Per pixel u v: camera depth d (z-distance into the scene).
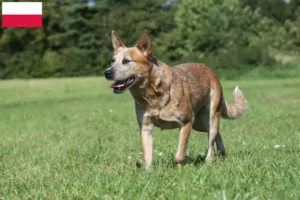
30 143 12.98
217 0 72.25
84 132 14.84
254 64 55.25
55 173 7.75
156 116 7.38
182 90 7.46
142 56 7.23
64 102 32.97
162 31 79.31
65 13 72.94
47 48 71.75
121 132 14.20
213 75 8.71
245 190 5.17
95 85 50.19
